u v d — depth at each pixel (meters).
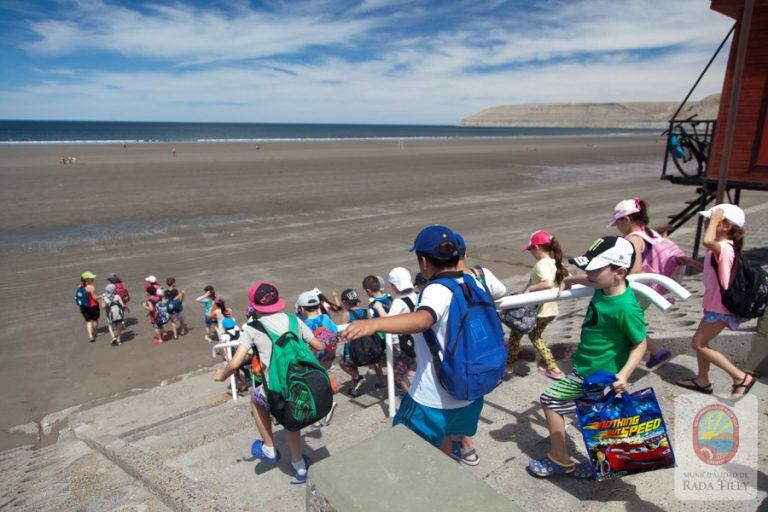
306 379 3.22
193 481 3.61
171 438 4.93
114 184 29.62
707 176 10.47
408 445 1.99
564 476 3.19
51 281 13.44
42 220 20.25
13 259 15.25
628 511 2.84
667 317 6.54
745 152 9.88
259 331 3.38
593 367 3.03
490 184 32.12
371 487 1.75
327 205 24.27
